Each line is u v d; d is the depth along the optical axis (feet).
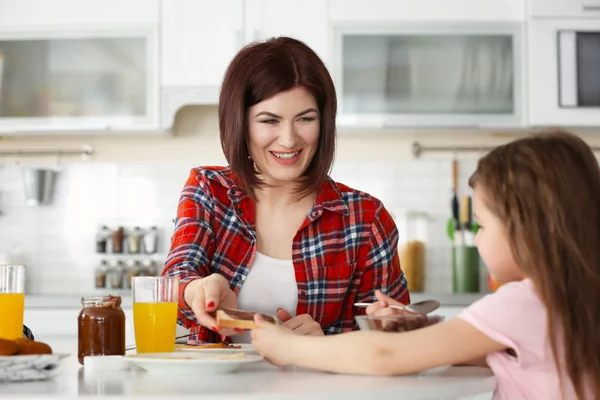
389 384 4.09
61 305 12.67
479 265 13.82
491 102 13.03
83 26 13.04
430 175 14.24
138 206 14.25
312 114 5.93
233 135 6.02
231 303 5.40
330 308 6.34
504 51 13.03
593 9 12.99
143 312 5.14
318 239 6.34
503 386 4.47
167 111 13.05
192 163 14.28
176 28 13.07
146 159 14.29
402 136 14.28
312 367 4.58
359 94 12.97
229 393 3.74
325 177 6.29
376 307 5.28
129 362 4.81
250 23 13.03
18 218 14.21
